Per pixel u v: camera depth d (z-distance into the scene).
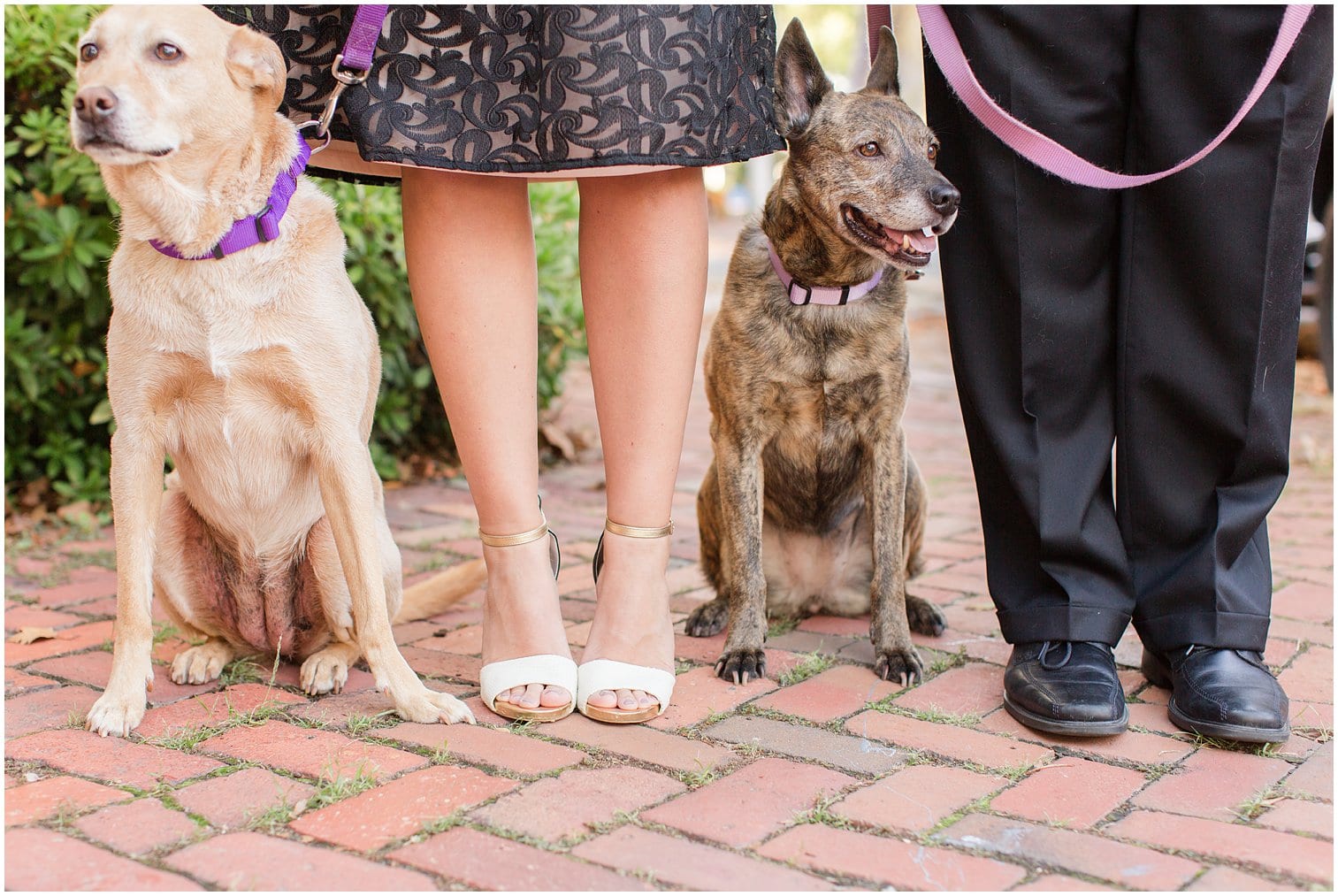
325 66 2.22
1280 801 1.86
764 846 1.69
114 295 2.16
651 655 2.26
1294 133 2.02
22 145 3.94
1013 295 2.18
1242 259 2.06
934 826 1.76
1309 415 5.96
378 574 2.22
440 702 2.17
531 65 2.01
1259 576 2.23
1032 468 2.22
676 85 2.01
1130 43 2.09
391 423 4.60
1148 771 1.98
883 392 2.62
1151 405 2.20
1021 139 2.08
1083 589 2.24
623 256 2.19
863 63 13.76
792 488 2.82
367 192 4.18
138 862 1.61
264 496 2.30
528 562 2.27
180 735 2.08
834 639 2.79
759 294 2.66
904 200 2.46
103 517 3.92
